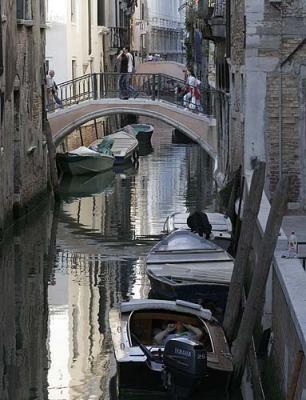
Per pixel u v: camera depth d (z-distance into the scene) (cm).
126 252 2270
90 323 1684
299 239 1684
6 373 1445
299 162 2120
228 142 2816
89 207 2952
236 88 2469
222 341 1367
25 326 1667
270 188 2130
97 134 4681
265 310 1449
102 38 5194
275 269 1309
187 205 2977
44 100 3064
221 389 1292
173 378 1274
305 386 995
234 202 2306
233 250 2116
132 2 6244
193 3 5294
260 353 1409
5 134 2398
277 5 2081
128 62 3900
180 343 1260
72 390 1376
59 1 4122
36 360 1496
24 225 2622
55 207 2956
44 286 1938
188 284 1655
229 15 2686
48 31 4122
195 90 3447
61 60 4141
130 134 4328
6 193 2402
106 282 1967
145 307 1473
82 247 2325
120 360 1284
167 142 5062
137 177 3650
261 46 2098
